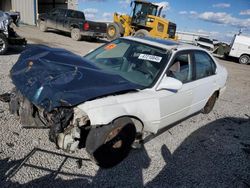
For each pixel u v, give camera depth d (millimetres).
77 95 2797
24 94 3059
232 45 21688
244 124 5559
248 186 3375
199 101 4789
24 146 3371
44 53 3670
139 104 3236
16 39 8828
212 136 4680
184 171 3465
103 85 3059
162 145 4027
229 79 11227
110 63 4086
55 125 2883
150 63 3854
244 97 8117
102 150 3035
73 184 2865
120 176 3135
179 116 4309
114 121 3012
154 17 17266
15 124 3861
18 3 22016
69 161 3232
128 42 4375
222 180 3412
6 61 7730
